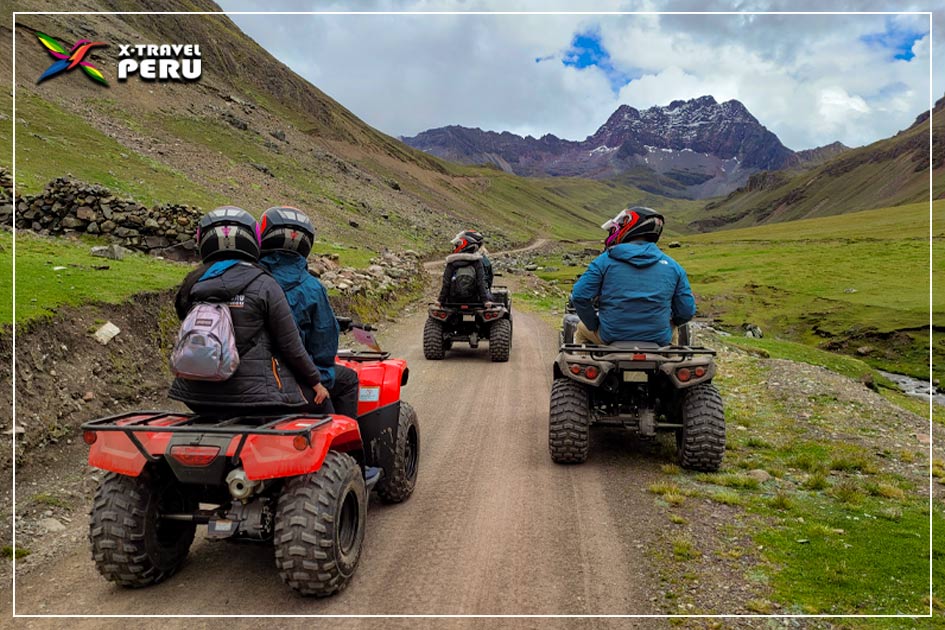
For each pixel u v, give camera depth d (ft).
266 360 13.19
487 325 43.19
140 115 279.28
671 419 23.11
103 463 12.67
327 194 285.64
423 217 355.97
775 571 14.55
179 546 14.52
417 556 15.35
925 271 210.38
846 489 19.61
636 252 21.86
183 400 13.28
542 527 17.02
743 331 146.10
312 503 12.64
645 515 17.81
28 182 87.81
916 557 15.21
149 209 61.36
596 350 20.76
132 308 32.45
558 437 21.56
